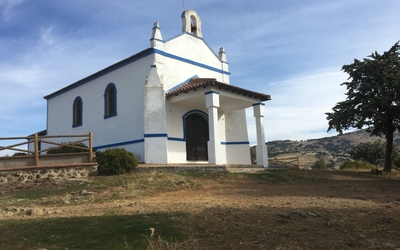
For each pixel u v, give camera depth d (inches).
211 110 655.8
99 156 574.9
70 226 237.9
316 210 279.9
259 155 756.6
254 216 255.3
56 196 390.3
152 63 732.0
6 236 217.9
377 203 325.4
